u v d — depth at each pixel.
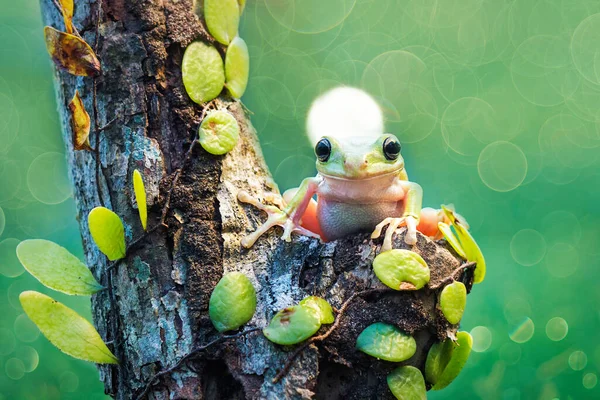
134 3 0.48
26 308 0.47
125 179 0.48
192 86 0.48
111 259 0.48
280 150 0.98
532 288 0.76
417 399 0.47
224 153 0.49
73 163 0.49
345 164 0.51
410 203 0.51
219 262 0.48
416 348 0.48
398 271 0.47
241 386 0.47
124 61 0.48
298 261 0.48
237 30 0.50
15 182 0.93
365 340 0.47
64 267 0.48
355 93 0.98
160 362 0.47
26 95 0.95
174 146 0.48
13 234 0.90
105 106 0.48
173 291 0.48
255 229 0.49
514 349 0.65
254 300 0.47
